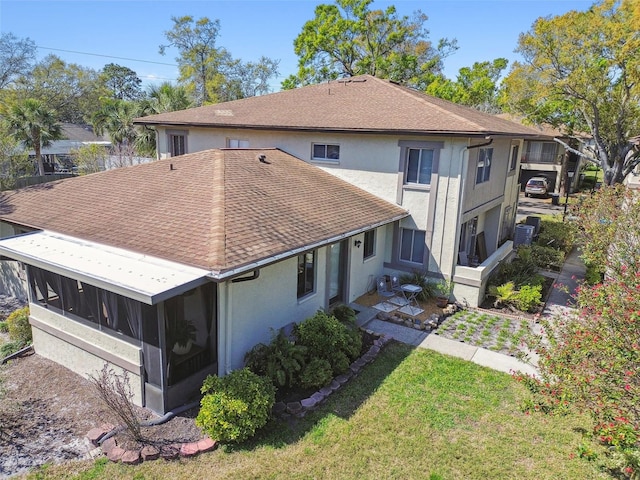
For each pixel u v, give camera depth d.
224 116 20.53
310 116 18.11
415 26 47.62
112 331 9.23
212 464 7.39
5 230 15.24
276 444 7.88
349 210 14.27
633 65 25.36
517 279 16.62
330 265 12.97
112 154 34.72
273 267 10.61
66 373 10.20
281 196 13.60
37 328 10.84
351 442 7.96
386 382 10.04
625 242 11.71
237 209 11.62
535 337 8.37
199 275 8.49
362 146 16.41
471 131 13.74
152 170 15.50
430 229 15.50
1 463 7.39
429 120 15.28
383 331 12.88
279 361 9.55
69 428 8.30
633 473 6.35
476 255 19.97
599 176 57.28
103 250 10.24
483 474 7.29
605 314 6.59
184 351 8.88
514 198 23.72
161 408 8.66
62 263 9.27
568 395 6.38
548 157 42.44
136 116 34.56
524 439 8.18
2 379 9.83
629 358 5.86
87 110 67.06
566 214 27.75
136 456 7.45
